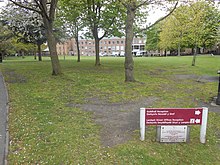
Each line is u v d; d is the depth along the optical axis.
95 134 4.01
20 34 25.59
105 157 3.20
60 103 6.19
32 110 5.45
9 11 21.97
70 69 15.51
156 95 7.28
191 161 3.16
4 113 5.16
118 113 5.30
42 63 22.33
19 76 11.75
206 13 17.28
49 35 11.60
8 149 3.43
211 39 23.83
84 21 17.14
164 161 3.14
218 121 4.75
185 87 8.82
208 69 16.06
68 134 3.98
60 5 16.42
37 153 3.31
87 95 7.25
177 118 3.59
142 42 82.69
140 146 3.53
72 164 3.01
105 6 15.40
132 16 9.20
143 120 3.64
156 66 18.73
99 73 13.20
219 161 3.18
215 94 7.45
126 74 9.88
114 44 85.19
